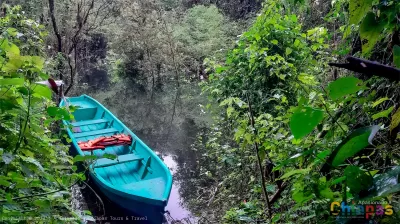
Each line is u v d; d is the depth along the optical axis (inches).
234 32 431.8
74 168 71.0
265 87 153.3
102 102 427.2
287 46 157.1
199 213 155.3
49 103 92.0
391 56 55.6
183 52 487.5
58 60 318.0
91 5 387.2
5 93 51.4
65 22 376.5
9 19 159.0
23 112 57.7
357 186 24.1
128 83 520.4
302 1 105.9
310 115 26.3
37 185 54.6
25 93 54.4
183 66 491.5
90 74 570.3
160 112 377.7
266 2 180.2
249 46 164.2
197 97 418.6
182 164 238.2
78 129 262.4
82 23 386.6
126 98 446.9
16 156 50.9
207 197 174.1
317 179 39.1
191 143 274.4
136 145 217.6
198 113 354.6
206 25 467.8
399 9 30.8
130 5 499.8
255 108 150.2
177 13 545.6
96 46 587.8
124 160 193.0
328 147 46.6
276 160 84.8
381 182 23.3
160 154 259.8
